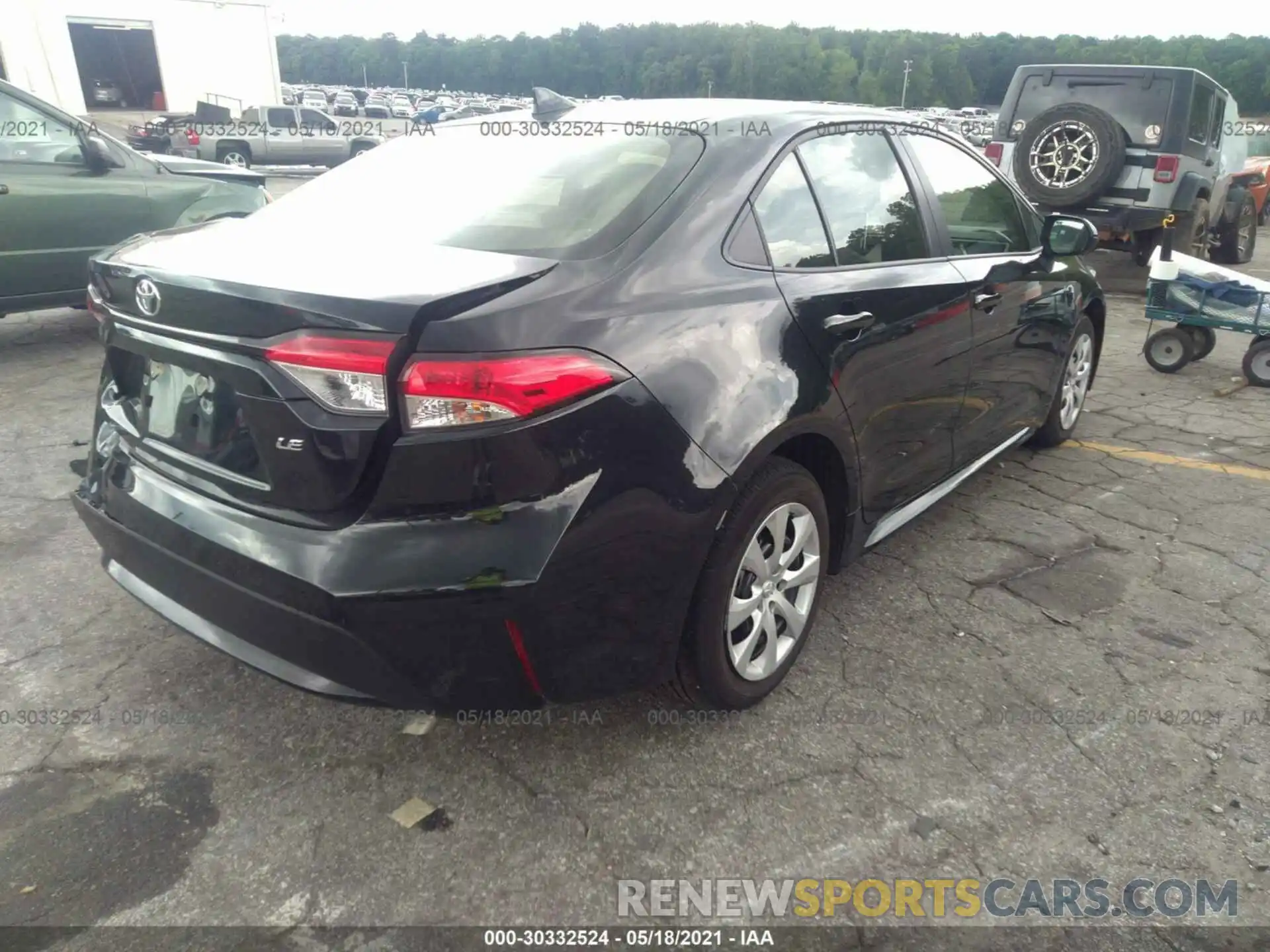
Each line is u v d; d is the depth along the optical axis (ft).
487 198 8.33
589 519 6.57
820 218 9.08
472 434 6.20
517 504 6.40
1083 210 29.58
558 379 6.38
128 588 8.48
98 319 8.30
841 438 8.73
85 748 8.09
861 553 9.90
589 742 8.25
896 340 9.45
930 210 10.77
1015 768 8.03
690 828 7.34
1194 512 13.24
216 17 109.29
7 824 7.20
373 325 6.11
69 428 15.76
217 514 7.11
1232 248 37.88
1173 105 28.19
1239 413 17.93
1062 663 9.55
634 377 6.80
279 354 6.33
